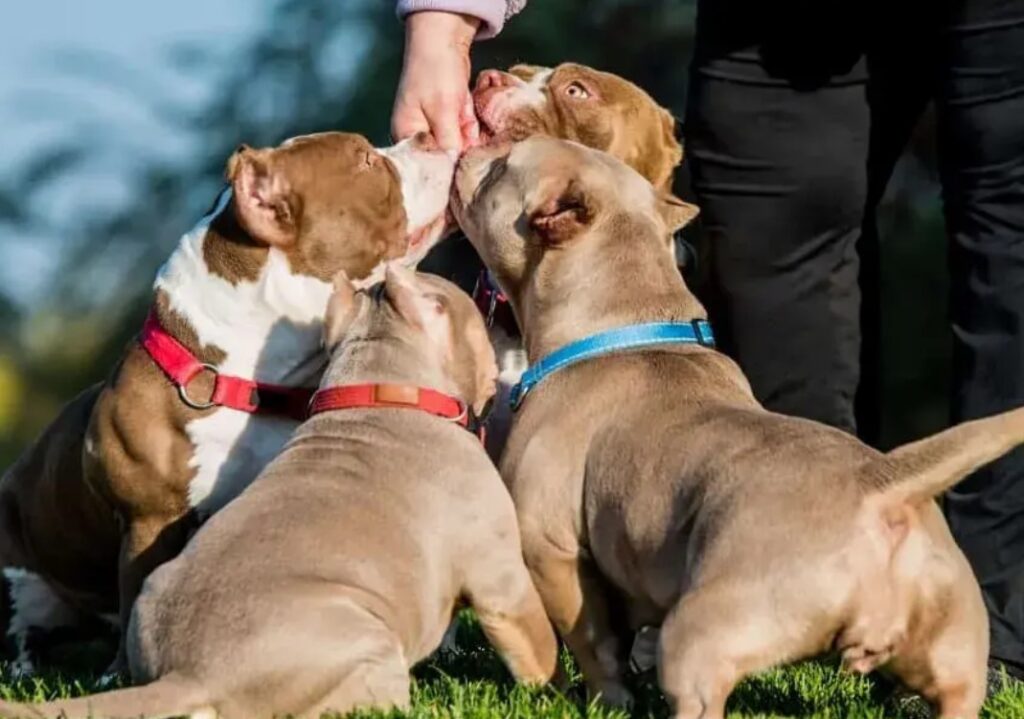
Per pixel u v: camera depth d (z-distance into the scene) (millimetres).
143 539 9281
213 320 9211
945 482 7094
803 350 9852
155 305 9359
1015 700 8297
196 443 9180
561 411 8195
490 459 8484
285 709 7211
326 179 9258
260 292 9195
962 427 7125
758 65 9648
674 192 13234
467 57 9852
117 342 24594
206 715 7145
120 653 9352
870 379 10156
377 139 22469
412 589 7781
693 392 7980
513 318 9602
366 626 7398
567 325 8516
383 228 9344
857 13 9430
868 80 9633
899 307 20000
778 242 9773
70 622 10414
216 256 9242
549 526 8109
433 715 7430
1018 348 8820
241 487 9242
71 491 9789
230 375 9203
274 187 9156
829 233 9766
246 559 7504
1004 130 8812
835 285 9828
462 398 8594
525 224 8703
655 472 7688
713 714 6953
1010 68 8789
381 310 8617
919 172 20375
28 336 25703
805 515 7078
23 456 10289
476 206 9031
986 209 8906
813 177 9664
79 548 9938
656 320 8414
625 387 8117
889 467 7129
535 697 8023
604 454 7953
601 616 8164
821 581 6965
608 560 7922
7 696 8320
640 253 8578
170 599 7469
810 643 7027
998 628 8766
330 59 23656
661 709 8047
